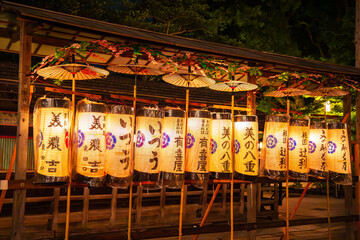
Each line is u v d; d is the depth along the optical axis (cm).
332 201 1358
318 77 669
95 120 426
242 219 896
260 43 1752
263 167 575
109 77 952
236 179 539
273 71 649
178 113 483
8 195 725
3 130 723
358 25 848
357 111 736
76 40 494
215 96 1013
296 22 2186
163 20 1373
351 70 711
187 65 545
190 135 497
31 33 438
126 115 450
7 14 436
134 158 470
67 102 420
